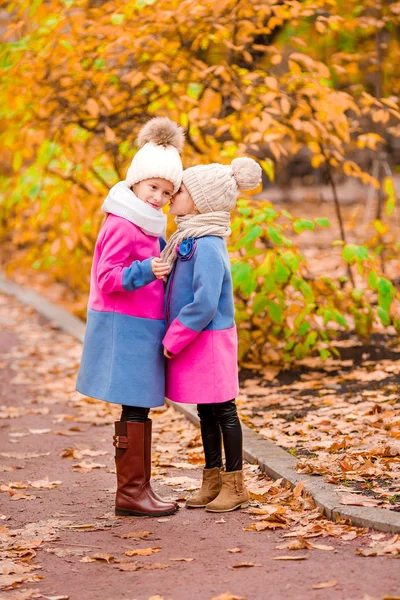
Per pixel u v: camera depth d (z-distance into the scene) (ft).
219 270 16.47
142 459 17.10
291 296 27.25
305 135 30.25
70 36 28.63
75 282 44.65
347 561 13.84
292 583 13.17
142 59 29.55
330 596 12.56
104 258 16.53
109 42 28.50
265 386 26.71
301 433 21.45
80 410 26.91
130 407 17.20
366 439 20.21
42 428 24.89
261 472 19.16
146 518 16.94
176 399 16.93
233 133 28.96
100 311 16.94
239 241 25.95
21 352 35.78
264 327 28.66
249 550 14.80
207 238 16.72
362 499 15.99
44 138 30.94
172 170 16.52
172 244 17.03
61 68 29.71
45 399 28.14
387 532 14.76
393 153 62.28
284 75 28.55
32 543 15.70
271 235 25.81
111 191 17.02
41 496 18.78
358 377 26.27
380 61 36.01
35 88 29.25
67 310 45.06
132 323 16.75
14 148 32.19
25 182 36.17
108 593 13.41
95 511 17.63
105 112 29.63
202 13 27.12
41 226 40.42
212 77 30.14
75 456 21.79
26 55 28.50
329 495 16.42
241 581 13.44
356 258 26.86
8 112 31.65
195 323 16.28
